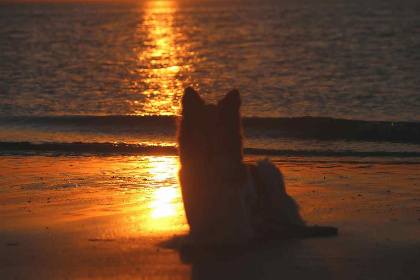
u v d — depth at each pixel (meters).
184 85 29.14
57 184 9.23
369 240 5.64
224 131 5.03
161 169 10.86
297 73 33.41
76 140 14.98
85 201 7.84
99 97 25.02
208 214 5.25
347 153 12.75
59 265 4.93
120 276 4.64
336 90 25.84
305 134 15.52
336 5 186.50
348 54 43.91
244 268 4.78
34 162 11.76
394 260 4.98
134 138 15.29
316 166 11.13
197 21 111.44
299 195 8.20
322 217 6.76
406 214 6.87
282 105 21.83
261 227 5.75
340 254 5.15
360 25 78.31
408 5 167.12
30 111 21.05
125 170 10.75
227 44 56.91
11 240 5.77
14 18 131.50
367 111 20.22
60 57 46.25
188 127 5.07
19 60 43.59
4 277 4.65
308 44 53.72
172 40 64.62
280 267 4.80
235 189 5.24
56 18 130.38
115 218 6.73
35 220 6.69
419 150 13.27
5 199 8.05
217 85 28.83
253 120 16.48
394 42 52.62
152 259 5.05
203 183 5.18
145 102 23.33
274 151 13.04
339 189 8.66
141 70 37.12
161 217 6.77
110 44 60.06
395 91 25.12
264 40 59.91
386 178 9.69
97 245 5.53
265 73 33.75
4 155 12.73
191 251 5.19
